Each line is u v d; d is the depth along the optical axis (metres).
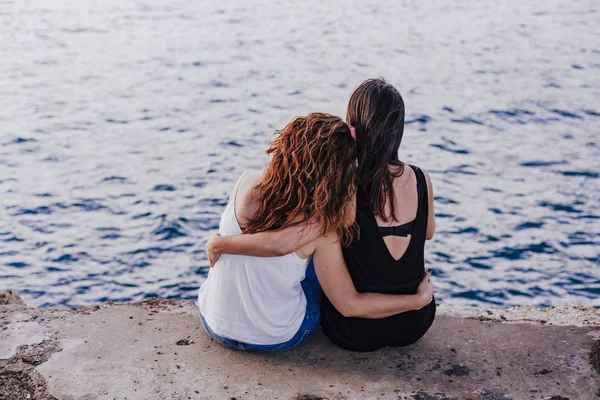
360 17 47.66
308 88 28.89
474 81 29.20
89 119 23.73
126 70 32.69
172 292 10.72
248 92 28.02
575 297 10.50
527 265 11.61
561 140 20.53
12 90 28.17
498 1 53.97
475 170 17.50
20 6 50.41
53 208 14.74
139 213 14.33
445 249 12.22
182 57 35.53
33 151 19.67
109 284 11.02
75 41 39.66
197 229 13.39
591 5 51.41
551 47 36.91
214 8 52.00
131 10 50.81
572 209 14.59
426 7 51.72
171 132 21.91
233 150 19.64
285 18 47.41
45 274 11.40
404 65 33.09
